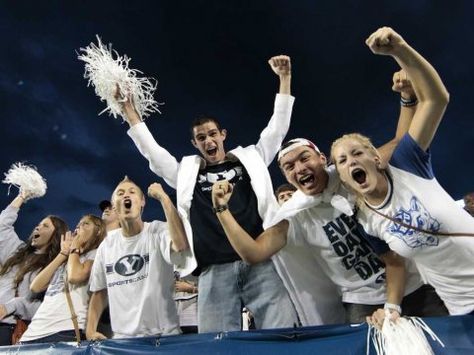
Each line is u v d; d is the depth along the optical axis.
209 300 2.64
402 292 2.28
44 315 3.12
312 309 2.58
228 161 2.97
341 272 2.48
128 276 2.88
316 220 2.51
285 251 2.60
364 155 2.22
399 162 2.18
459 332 2.08
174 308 2.89
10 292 3.57
